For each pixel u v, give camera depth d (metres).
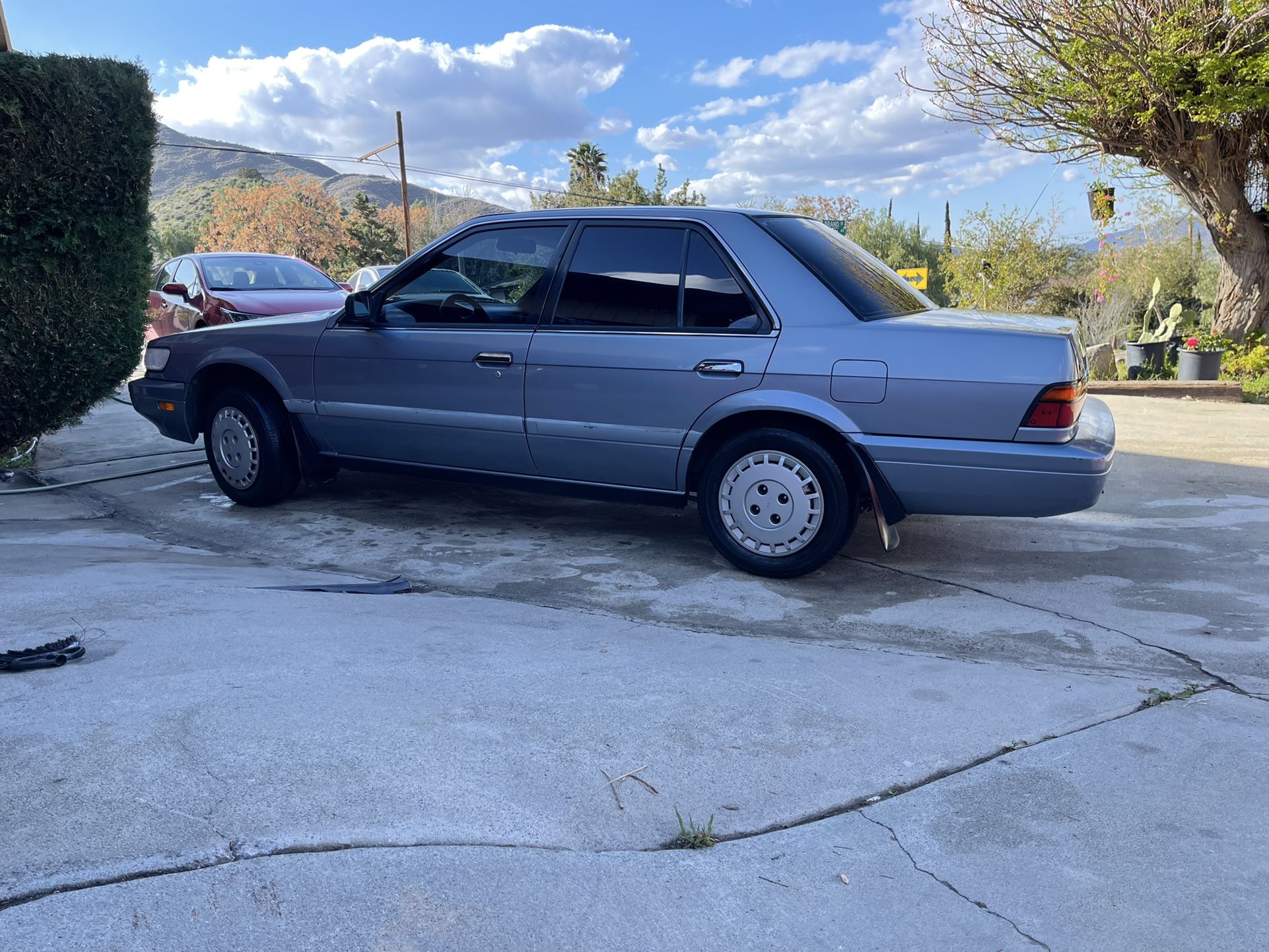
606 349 4.43
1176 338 13.23
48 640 2.94
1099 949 1.75
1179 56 11.61
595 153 65.69
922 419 3.88
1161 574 4.43
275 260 10.73
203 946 1.60
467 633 3.28
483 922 1.72
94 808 1.97
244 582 3.92
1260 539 4.96
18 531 5.11
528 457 4.76
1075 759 2.50
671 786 2.28
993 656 3.45
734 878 1.94
